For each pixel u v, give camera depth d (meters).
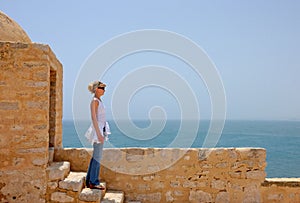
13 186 5.18
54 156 6.11
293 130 72.06
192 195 6.08
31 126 5.24
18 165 5.20
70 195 5.18
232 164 6.11
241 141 38.47
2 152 5.17
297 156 24.84
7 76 5.21
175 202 6.07
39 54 5.29
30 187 5.20
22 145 5.21
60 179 5.22
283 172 17.30
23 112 5.23
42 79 5.29
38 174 5.20
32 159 5.21
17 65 5.24
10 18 7.21
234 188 6.09
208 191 6.09
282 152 28.06
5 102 5.20
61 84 7.16
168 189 6.09
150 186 6.09
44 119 5.28
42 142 5.25
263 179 6.10
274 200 6.09
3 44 5.21
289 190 6.12
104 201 5.25
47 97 5.30
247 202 6.07
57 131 6.59
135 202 5.88
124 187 6.08
